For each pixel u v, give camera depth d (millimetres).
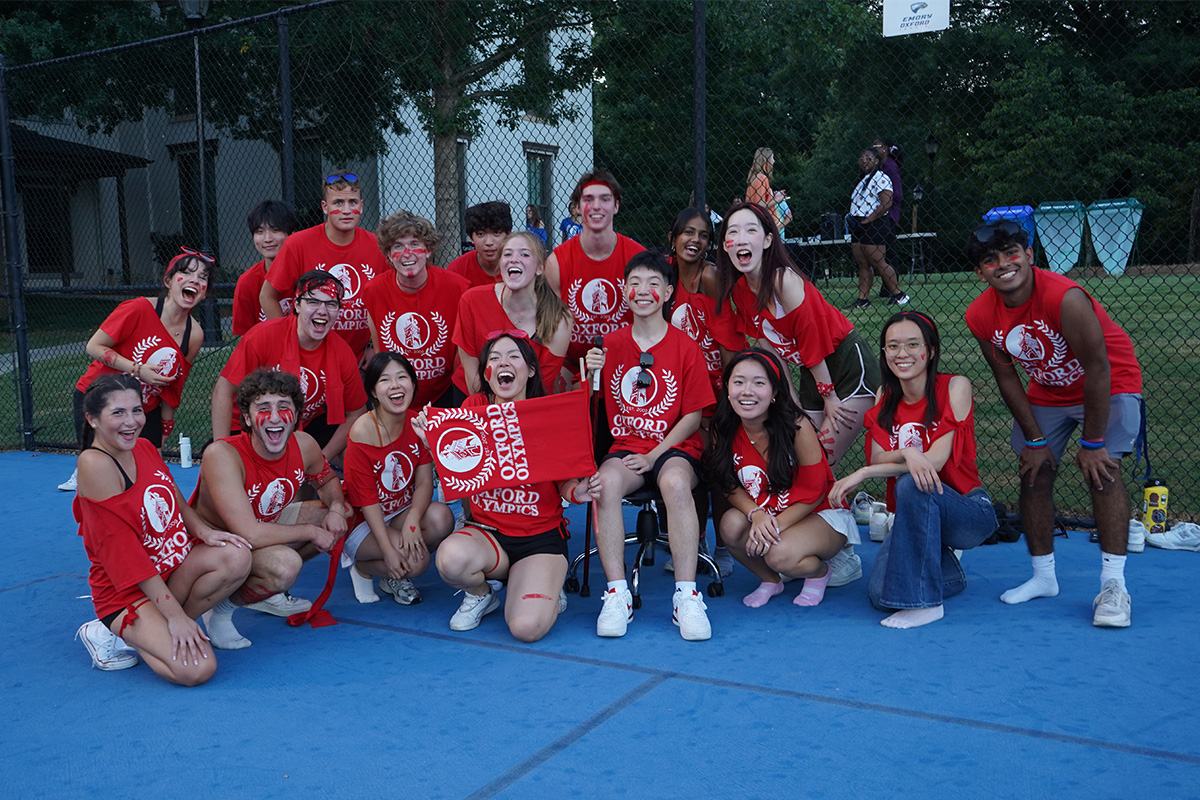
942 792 2367
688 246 4312
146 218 20031
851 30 12195
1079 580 4035
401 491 4090
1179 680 2990
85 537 3285
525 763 2590
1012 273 3510
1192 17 14828
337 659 3453
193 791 2492
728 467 3898
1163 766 2463
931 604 3615
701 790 2418
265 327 4199
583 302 4480
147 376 4871
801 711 2855
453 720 2883
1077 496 5320
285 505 3842
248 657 3500
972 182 17203
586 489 3707
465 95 13062
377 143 12891
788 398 3787
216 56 14109
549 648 3504
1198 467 5398
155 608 3273
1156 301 9922
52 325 15836
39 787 2539
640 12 11742
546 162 15570
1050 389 3836
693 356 4016
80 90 15758
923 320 3725
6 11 16422
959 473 3725
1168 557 4277
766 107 17547
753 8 11680
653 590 4250
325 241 4828
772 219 3984
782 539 3785
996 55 16172
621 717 2859
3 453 7930
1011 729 2689
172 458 7344
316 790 2477
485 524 3828
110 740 2814
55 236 19469
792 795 2379
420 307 4672
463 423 3766
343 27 11617
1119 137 15266
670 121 12062
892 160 9570
